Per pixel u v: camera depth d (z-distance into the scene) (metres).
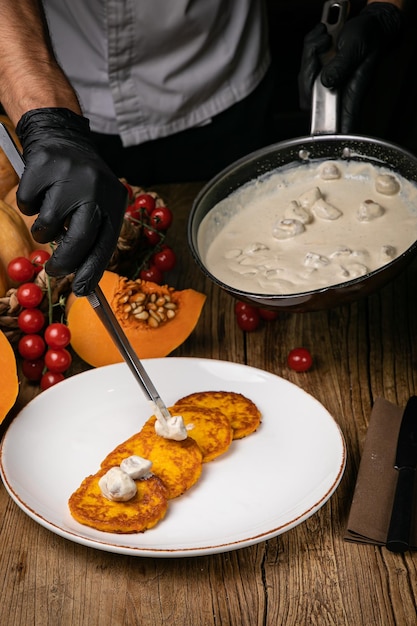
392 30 1.46
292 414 1.18
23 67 1.23
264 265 1.27
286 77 2.20
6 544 1.09
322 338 1.38
